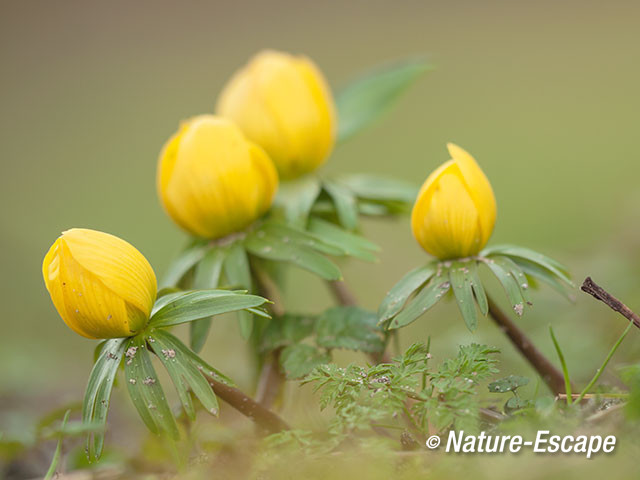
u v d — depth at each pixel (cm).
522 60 221
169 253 125
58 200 160
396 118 195
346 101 74
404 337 75
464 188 65
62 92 239
